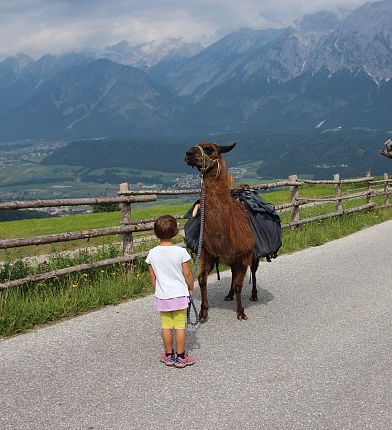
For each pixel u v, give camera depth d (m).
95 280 8.76
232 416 4.58
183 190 10.65
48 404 4.78
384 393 5.07
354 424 4.47
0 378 5.34
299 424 4.46
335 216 17.80
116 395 4.97
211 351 6.18
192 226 7.46
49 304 7.36
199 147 6.80
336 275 10.32
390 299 8.52
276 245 8.01
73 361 5.80
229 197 7.06
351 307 8.05
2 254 15.47
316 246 13.78
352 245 13.82
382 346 6.36
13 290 7.57
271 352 6.15
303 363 5.81
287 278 10.09
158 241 13.24
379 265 11.23
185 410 4.68
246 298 8.67
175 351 6.06
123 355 6.00
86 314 7.55
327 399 4.93
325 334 6.80
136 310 7.73
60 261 10.01
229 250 6.96
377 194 21.48
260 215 7.86
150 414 4.61
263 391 5.09
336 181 17.80
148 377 5.40
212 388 5.14
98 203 8.98
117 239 18.38
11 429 4.34
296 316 7.60
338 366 5.73
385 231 16.34
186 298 5.67
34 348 6.19
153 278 5.78
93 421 4.48
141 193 9.77
